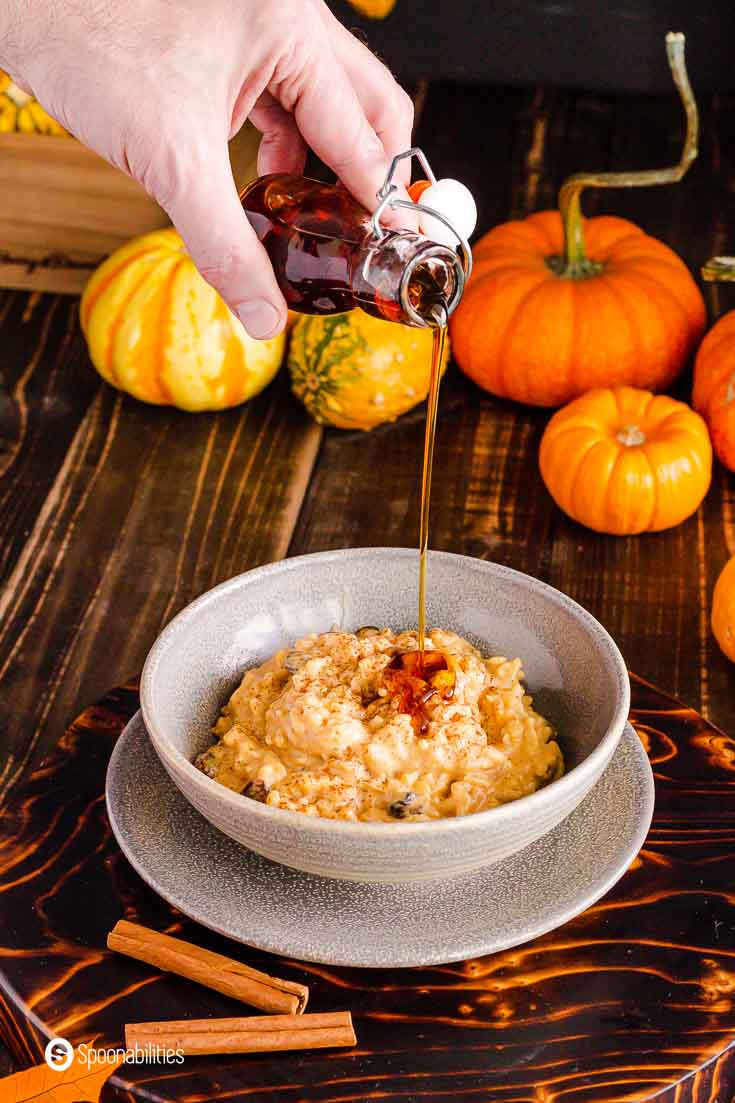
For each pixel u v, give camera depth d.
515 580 0.82
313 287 0.75
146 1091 0.70
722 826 0.79
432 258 0.72
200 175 0.73
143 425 1.10
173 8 0.75
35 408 1.11
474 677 0.79
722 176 1.33
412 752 0.75
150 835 0.76
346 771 0.75
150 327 1.07
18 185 1.17
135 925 0.74
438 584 0.83
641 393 1.03
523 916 0.73
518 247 1.12
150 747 0.80
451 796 0.75
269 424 1.10
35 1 0.74
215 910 0.73
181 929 0.75
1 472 1.06
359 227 0.74
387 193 0.72
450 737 0.76
